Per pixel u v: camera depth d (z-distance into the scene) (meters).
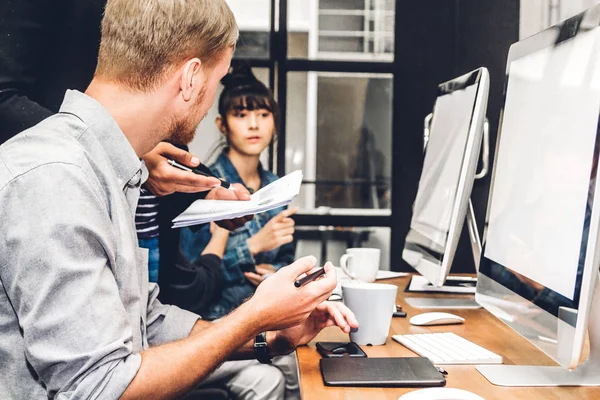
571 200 0.77
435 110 1.72
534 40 1.00
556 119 0.86
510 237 0.98
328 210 2.58
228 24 0.92
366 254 1.62
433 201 1.47
